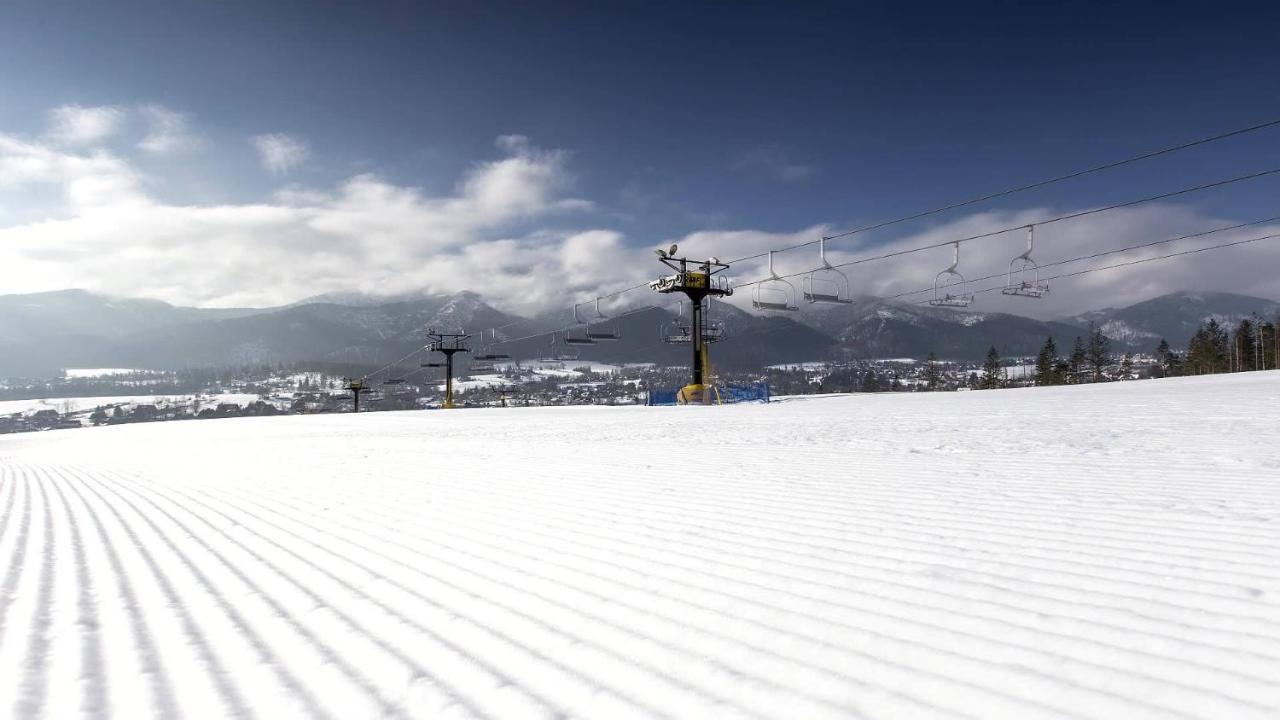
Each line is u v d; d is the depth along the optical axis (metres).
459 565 3.75
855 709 1.87
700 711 1.89
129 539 4.96
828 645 2.36
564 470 8.05
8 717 1.92
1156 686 1.91
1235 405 13.30
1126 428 9.81
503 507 5.62
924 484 5.68
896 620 2.56
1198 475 5.40
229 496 7.25
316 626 2.78
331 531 4.96
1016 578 3.00
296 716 1.94
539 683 2.14
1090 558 3.25
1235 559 3.09
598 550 3.94
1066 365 82.31
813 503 5.08
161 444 20.67
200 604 3.14
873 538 3.89
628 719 1.86
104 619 2.92
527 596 3.10
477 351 70.38
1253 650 2.11
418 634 2.64
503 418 27.02
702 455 9.03
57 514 6.50
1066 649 2.21
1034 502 4.66
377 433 20.16
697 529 4.38
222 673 2.28
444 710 1.96
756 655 2.30
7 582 3.63
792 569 3.34
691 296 41.25
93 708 2.00
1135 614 2.48
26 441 33.62
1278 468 5.57
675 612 2.79
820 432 11.98
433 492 6.74
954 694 1.94
